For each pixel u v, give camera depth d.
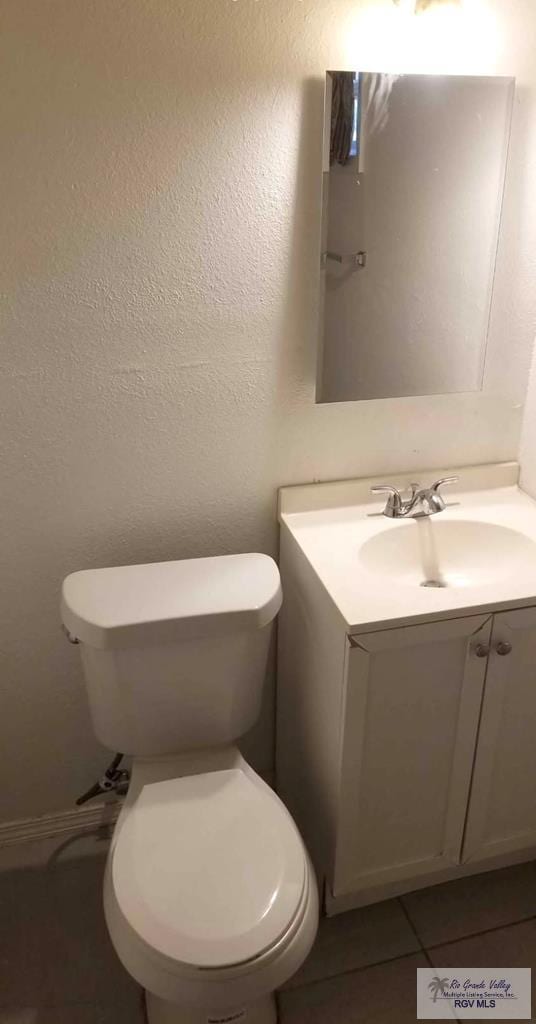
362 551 1.69
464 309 1.74
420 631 1.46
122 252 1.52
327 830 1.72
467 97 1.55
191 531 1.83
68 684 1.91
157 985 1.30
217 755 1.68
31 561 1.76
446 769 1.67
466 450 1.92
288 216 1.57
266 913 1.34
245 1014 1.54
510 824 1.80
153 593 1.58
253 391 1.71
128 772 1.92
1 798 2.00
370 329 1.70
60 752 1.98
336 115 1.50
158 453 1.72
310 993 1.69
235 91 1.45
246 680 1.65
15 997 1.69
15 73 1.35
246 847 1.45
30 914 1.86
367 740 1.57
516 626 1.53
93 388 1.62
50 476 1.68
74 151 1.43
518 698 1.63
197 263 1.57
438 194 1.61
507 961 1.75
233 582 1.62
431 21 1.49
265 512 1.85
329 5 1.43
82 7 1.33
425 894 1.90
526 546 1.72
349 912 1.86
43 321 1.54
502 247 1.72
